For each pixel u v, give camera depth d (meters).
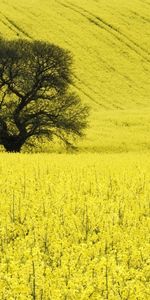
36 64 41.81
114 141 50.22
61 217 13.60
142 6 97.75
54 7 92.81
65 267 9.55
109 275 9.29
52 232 12.44
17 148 42.00
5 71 41.75
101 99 71.12
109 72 79.19
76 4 95.00
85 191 17.92
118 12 93.88
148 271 9.88
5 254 10.99
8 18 86.25
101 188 17.97
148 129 55.00
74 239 12.10
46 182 18.64
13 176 20.22
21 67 41.69
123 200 16.25
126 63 82.38
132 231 12.49
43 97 42.56
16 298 8.45
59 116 42.19
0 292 8.69
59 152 46.19
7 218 13.38
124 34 88.56
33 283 8.84
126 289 8.63
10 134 42.03
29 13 89.00
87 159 28.33
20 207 14.35
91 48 84.00
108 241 11.70
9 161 25.17
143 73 80.69
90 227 13.01
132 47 86.25
